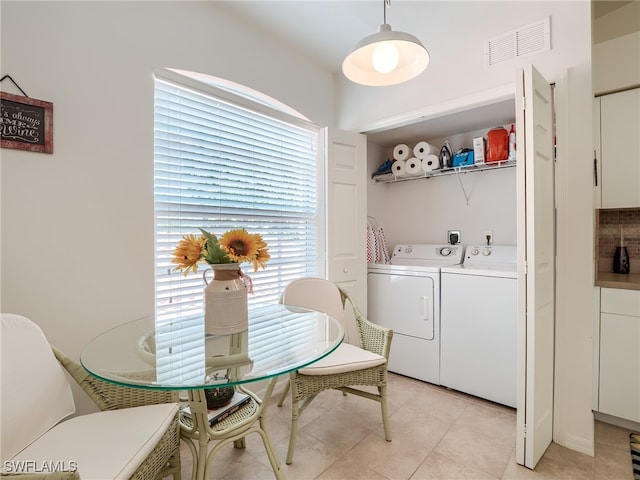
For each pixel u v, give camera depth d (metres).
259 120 2.25
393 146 3.56
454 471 1.53
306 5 1.93
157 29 1.70
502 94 1.95
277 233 2.38
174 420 1.19
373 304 2.86
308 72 2.56
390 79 1.56
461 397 2.29
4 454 0.90
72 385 1.43
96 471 0.87
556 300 1.74
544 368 1.65
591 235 1.65
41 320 1.35
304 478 1.48
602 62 2.13
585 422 1.67
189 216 1.89
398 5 1.87
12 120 1.27
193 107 1.89
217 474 1.51
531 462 1.53
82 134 1.45
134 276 1.61
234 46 2.05
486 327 2.21
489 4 1.84
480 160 2.64
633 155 2.04
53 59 1.37
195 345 1.26
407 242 3.43
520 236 1.54
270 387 1.36
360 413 2.06
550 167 1.73
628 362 1.84
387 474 1.51
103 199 1.51
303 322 1.56
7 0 1.27
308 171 2.62
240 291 1.35
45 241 1.36
